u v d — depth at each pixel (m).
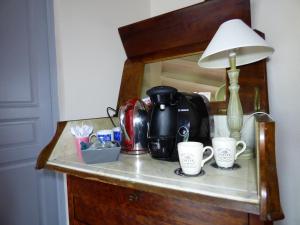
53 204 1.37
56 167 0.84
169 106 0.81
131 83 1.28
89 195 0.82
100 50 1.38
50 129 1.35
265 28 1.09
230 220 0.54
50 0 1.29
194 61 1.12
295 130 1.04
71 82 1.26
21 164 1.26
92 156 0.81
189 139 0.78
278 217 0.44
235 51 0.89
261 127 0.51
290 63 1.04
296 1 1.02
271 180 0.47
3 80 1.19
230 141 0.70
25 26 1.26
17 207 1.24
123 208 0.73
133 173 0.68
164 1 1.50
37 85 1.31
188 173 0.64
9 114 1.21
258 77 0.93
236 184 0.56
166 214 0.64
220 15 0.99
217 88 1.04
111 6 1.44
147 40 1.24
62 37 1.23
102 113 1.40
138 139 0.96
